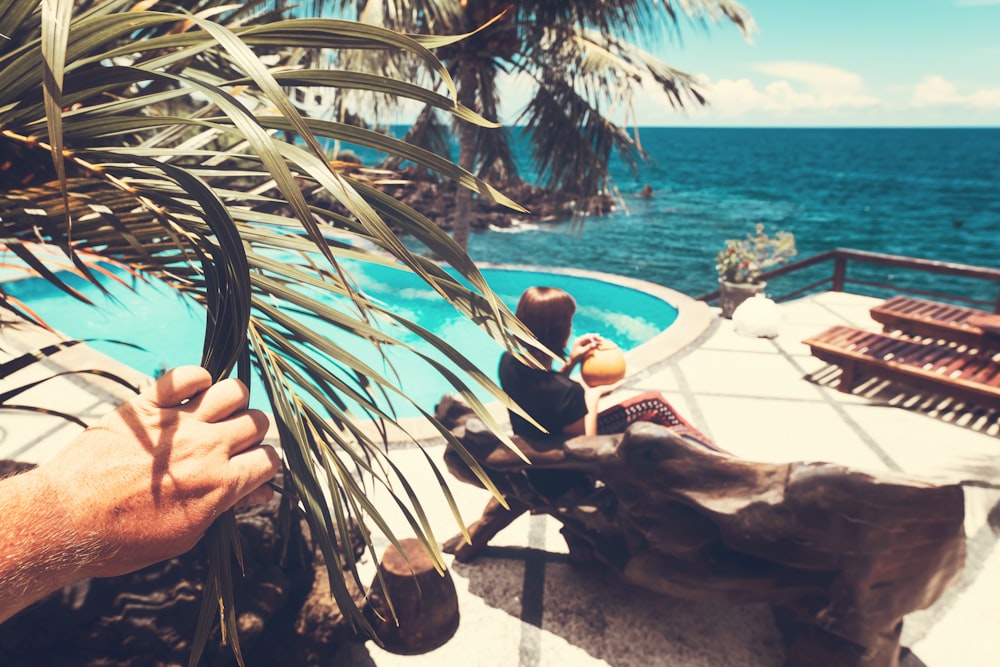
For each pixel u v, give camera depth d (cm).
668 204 5422
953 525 204
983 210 5475
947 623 294
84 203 94
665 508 229
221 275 87
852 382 578
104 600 197
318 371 108
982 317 609
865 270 3291
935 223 4797
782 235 820
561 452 248
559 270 1195
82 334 936
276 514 256
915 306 682
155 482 64
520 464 256
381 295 1198
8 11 79
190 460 67
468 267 81
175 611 205
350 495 108
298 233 113
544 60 970
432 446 446
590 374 266
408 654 270
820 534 204
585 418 265
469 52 927
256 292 108
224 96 62
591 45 916
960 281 3108
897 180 7875
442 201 3500
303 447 103
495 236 3516
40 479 61
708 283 2711
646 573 247
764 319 748
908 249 3916
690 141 18000
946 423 517
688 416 532
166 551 65
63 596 193
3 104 79
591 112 958
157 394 70
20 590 56
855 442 486
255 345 108
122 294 1086
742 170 8956
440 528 360
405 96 74
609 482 239
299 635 246
